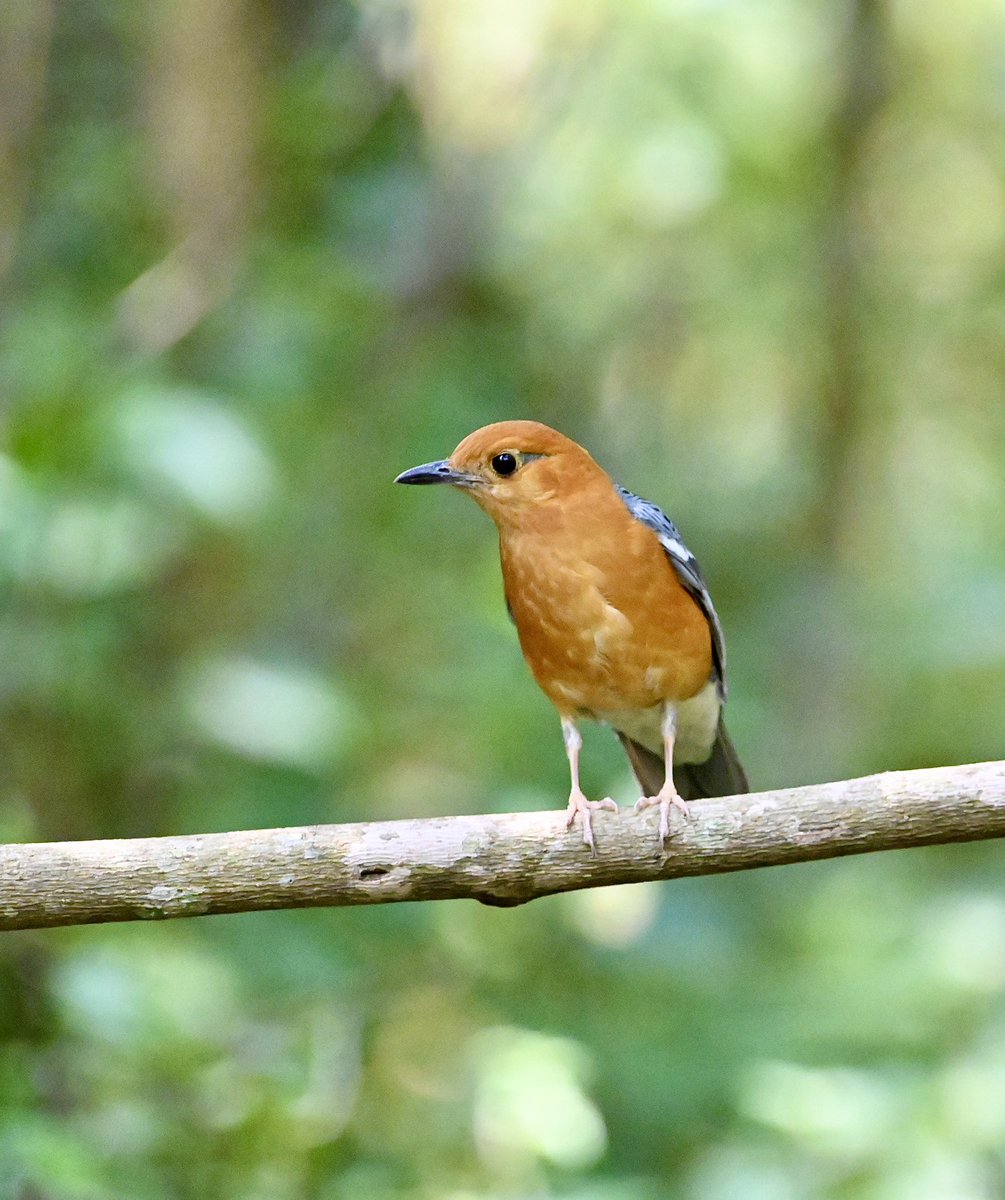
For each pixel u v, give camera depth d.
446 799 13.33
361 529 14.52
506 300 17.19
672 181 17.62
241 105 14.09
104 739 11.61
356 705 12.67
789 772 17.73
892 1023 12.35
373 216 14.86
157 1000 9.82
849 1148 10.73
